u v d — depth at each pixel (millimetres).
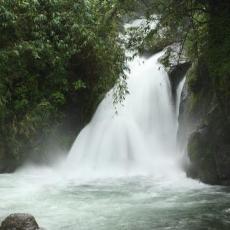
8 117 14367
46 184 12211
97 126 15219
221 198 9930
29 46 13539
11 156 14422
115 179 12664
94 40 14430
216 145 11125
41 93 14859
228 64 9406
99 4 14258
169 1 10211
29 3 13664
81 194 10773
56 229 7988
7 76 13891
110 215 8789
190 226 8008
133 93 15461
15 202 10055
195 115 12516
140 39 11078
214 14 9883
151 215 8711
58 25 14289
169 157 13922
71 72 15594
